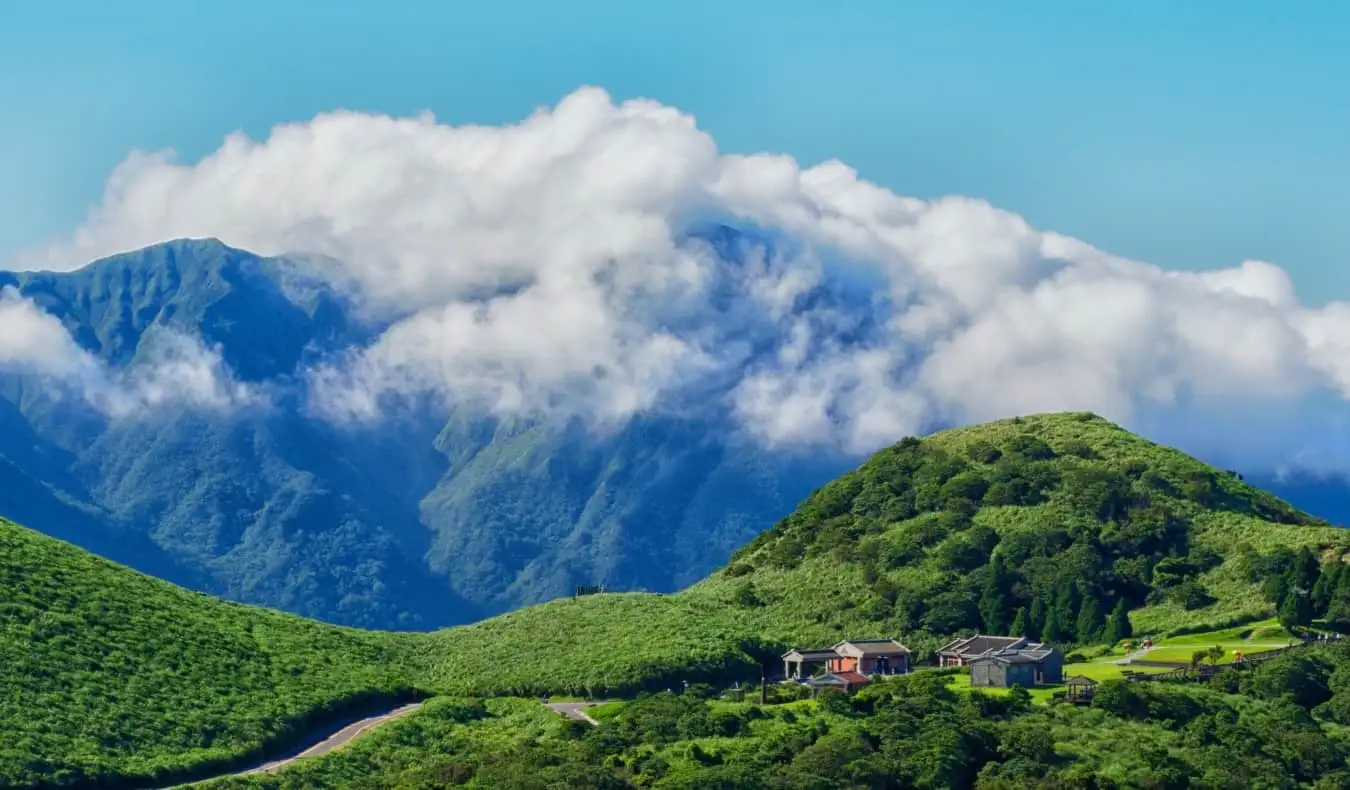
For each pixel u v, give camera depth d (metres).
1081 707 193.62
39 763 179.00
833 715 192.62
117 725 194.00
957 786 171.38
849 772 170.88
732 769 169.75
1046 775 171.88
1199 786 170.62
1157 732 185.88
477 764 186.25
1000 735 180.75
